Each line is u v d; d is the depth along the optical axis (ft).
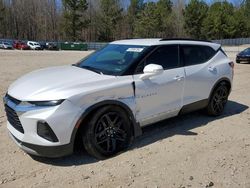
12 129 14.23
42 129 13.05
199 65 19.30
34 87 13.96
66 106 13.23
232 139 17.52
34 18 279.28
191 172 13.73
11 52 121.60
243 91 31.27
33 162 14.40
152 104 16.47
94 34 283.59
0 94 27.58
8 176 13.20
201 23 270.67
